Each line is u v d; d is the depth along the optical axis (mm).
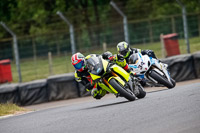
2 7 108938
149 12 118312
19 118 28578
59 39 110188
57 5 115438
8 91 51031
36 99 51562
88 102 38344
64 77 51406
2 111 35281
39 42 114562
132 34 115562
